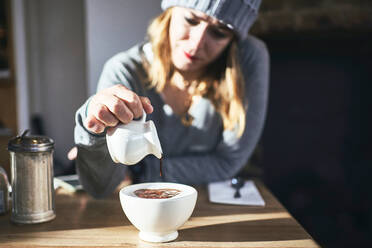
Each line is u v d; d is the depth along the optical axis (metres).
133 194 0.70
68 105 3.05
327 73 2.64
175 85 1.31
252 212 0.86
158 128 1.33
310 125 2.70
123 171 1.02
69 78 3.02
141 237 0.68
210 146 1.39
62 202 0.94
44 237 0.68
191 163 1.26
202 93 1.31
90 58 2.53
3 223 0.77
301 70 2.66
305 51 2.59
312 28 2.34
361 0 2.31
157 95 1.31
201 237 0.69
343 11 2.30
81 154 0.87
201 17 1.04
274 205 0.93
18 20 2.80
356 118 2.66
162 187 0.77
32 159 0.74
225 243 0.66
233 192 1.04
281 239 0.68
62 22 3.00
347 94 2.65
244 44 1.37
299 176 2.71
